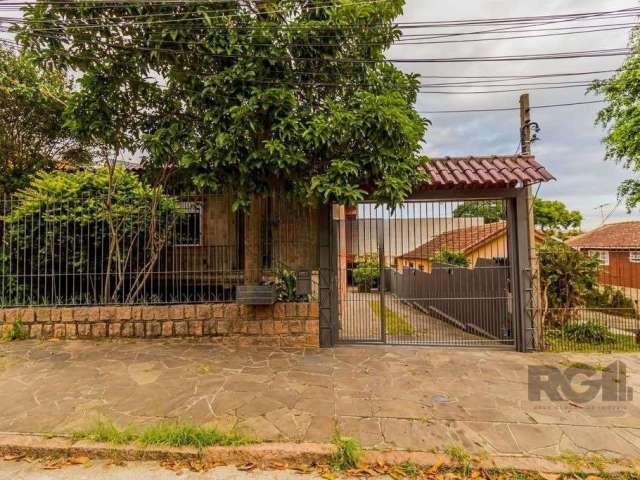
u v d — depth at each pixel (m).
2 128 8.84
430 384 4.25
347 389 4.08
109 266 6.22
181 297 6.28
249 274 5.86
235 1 4.59
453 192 5.83
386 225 6.11
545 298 6.96
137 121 5.42
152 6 4.55
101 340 5.81
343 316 6.30
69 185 6.60
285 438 3.03
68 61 4.73
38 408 3.55
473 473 2.68
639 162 9.91
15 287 6.07
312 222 6.36
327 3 4.79
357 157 4.83
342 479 2.64
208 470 2.74
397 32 5.14
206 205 8.38
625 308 6.58
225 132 4.58
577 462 2.77
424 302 7.20
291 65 5.02
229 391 3.98
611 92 10.12
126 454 2.87
